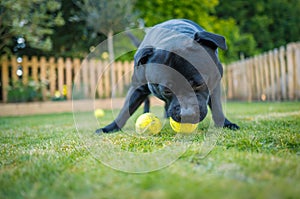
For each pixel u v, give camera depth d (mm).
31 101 8664
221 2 17734
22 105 7801
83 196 1276
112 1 8852
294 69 7711
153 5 8844
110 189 1344
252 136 2529
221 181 1370
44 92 8906
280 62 8273
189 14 8445
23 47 9727
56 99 9133
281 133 2637
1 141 2959
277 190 1231
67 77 9266
